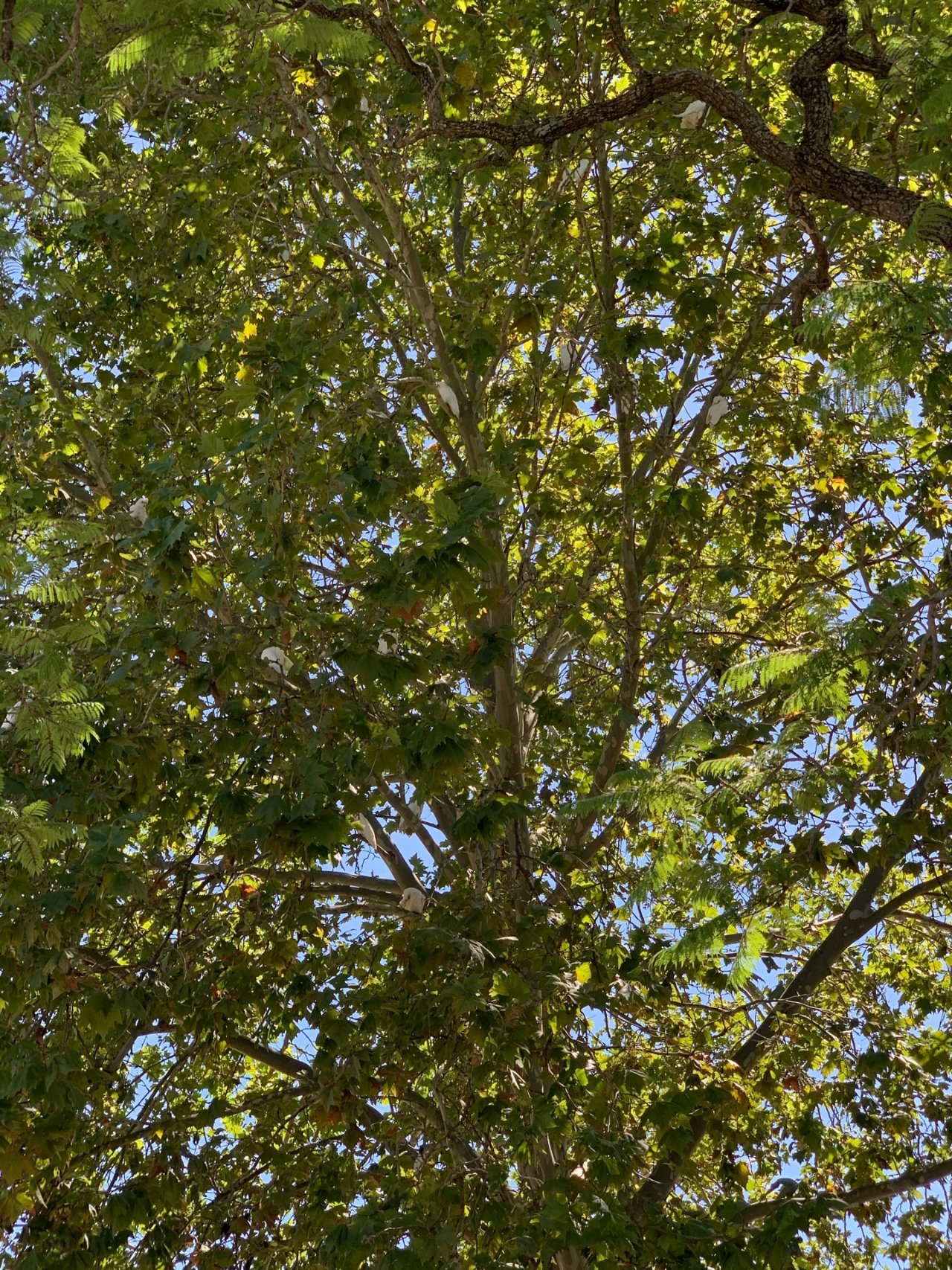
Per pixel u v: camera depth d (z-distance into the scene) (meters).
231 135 8.15
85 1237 5.78
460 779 6.64
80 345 8.07
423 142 8.28
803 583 8.35
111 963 6.10
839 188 4.57
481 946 5.84
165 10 4.04
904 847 6.87
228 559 6.39
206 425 8.00
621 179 8.77
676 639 7.70
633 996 6.28
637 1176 7.52
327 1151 6.58
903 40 3.86
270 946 7.15
